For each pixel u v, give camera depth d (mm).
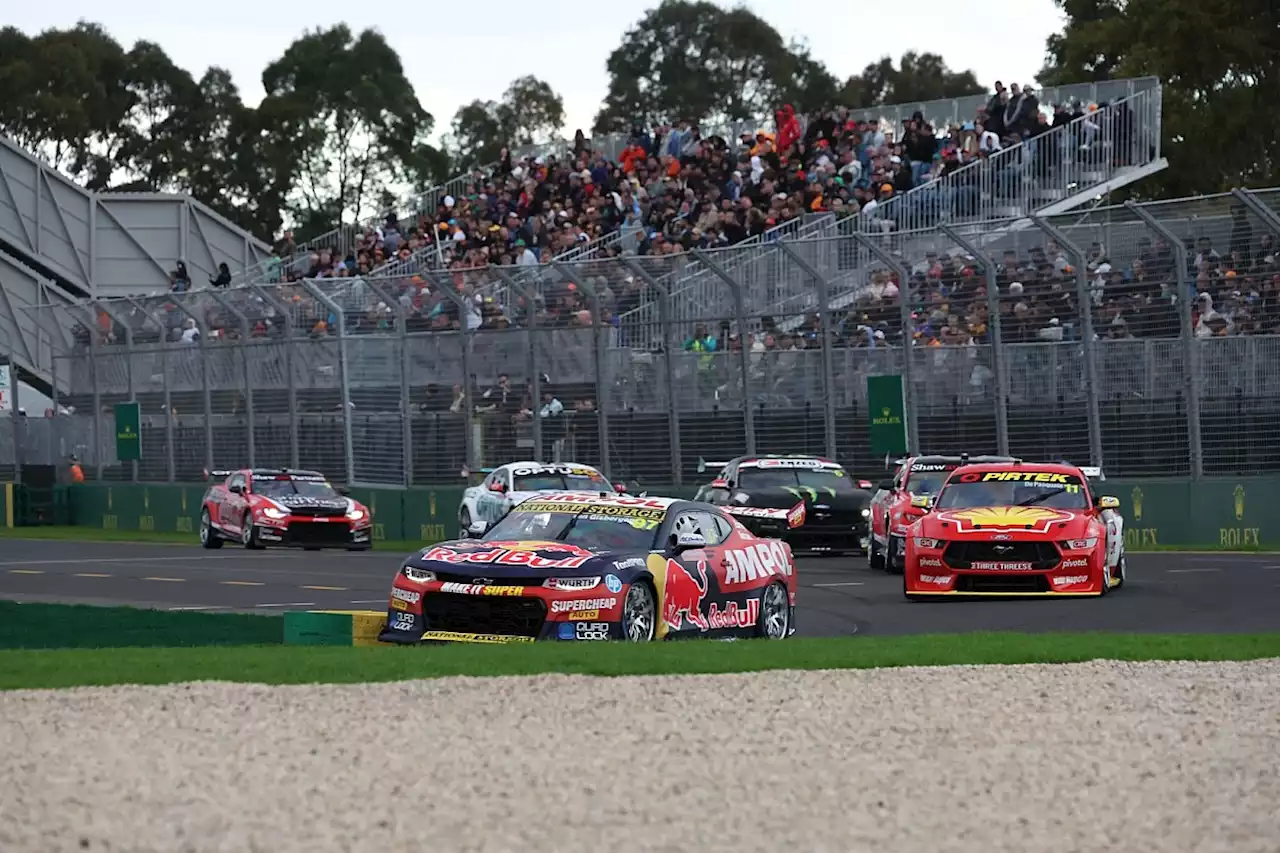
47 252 86438
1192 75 90688
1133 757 13922
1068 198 60750
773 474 46938
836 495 45938
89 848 10648
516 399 54219
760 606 25906
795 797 12297
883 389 47594
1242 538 44625
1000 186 60156
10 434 76000
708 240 63844
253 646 23344
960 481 33906
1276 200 43875
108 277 88812
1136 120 62469
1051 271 46531
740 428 50844
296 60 138875
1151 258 45281
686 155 72938
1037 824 11508
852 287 49375
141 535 63281
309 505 52750
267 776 12914
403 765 13383
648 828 11312
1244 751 14211
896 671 19203
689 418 51500
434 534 55438
